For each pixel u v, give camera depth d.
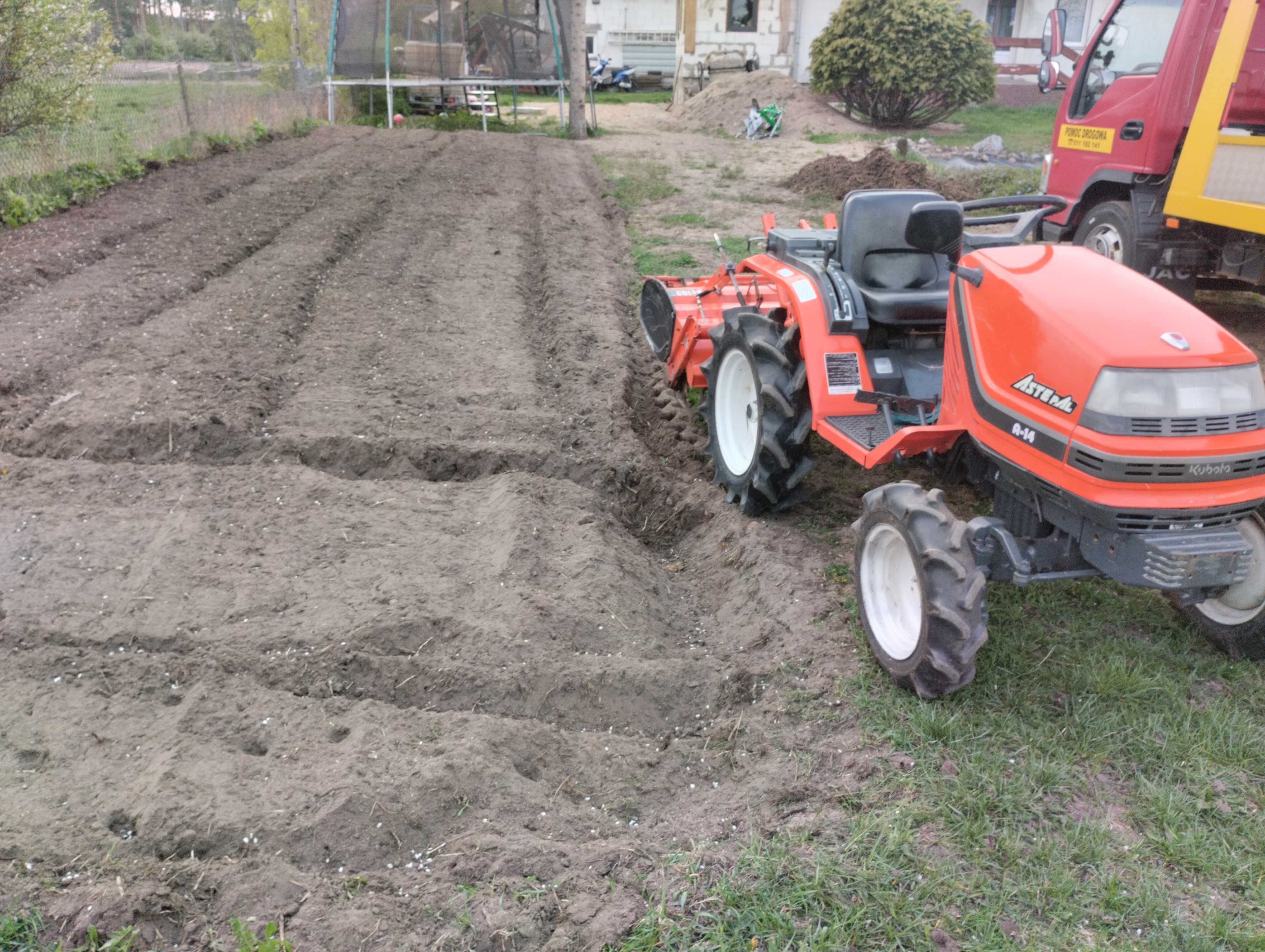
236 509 4.76
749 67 26.53
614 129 21.17
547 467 5.48
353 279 8.53
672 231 11.15
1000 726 3.50
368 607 4.02
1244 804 3.20
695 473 5.73
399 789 3.05
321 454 5.42
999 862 2.94
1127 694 3.70
